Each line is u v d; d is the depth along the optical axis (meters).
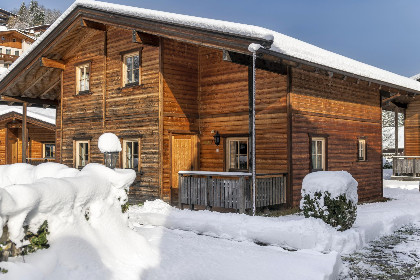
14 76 15.86
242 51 9.13
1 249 3.83
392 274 6.31
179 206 11.22
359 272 6.40
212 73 13.34
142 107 13.02
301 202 8.21
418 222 10.91
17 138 23.23
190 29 10.17
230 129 12.85
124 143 13.66
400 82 16.25
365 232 8.41
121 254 5.15
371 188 15.25
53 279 4.08
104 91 14.29
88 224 5.05
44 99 17.75
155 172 12.55
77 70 15.48
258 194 10.40
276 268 5.64
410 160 21.61
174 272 5.14
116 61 13.97
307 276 5.34
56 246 4.43
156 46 12.55
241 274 5.30
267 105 12.00
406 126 22.86
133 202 13.09
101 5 12.46
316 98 12.61
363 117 15.02
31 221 4.25
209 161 13.30
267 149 11.96
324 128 12.93
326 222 7.88
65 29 14.07
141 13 11.33
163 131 12.51
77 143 15.46
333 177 8.00
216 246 6.82
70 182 4.73
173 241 6.97
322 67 10.83
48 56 15.48
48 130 22.47
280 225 7.84
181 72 13.09
